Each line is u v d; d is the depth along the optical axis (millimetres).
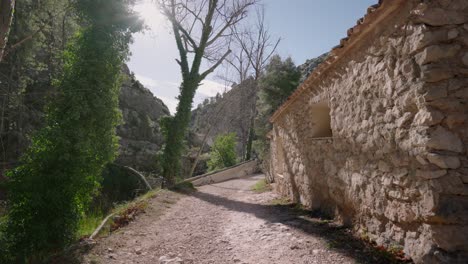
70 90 5465
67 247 4531
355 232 4004
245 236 4645
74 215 5348
